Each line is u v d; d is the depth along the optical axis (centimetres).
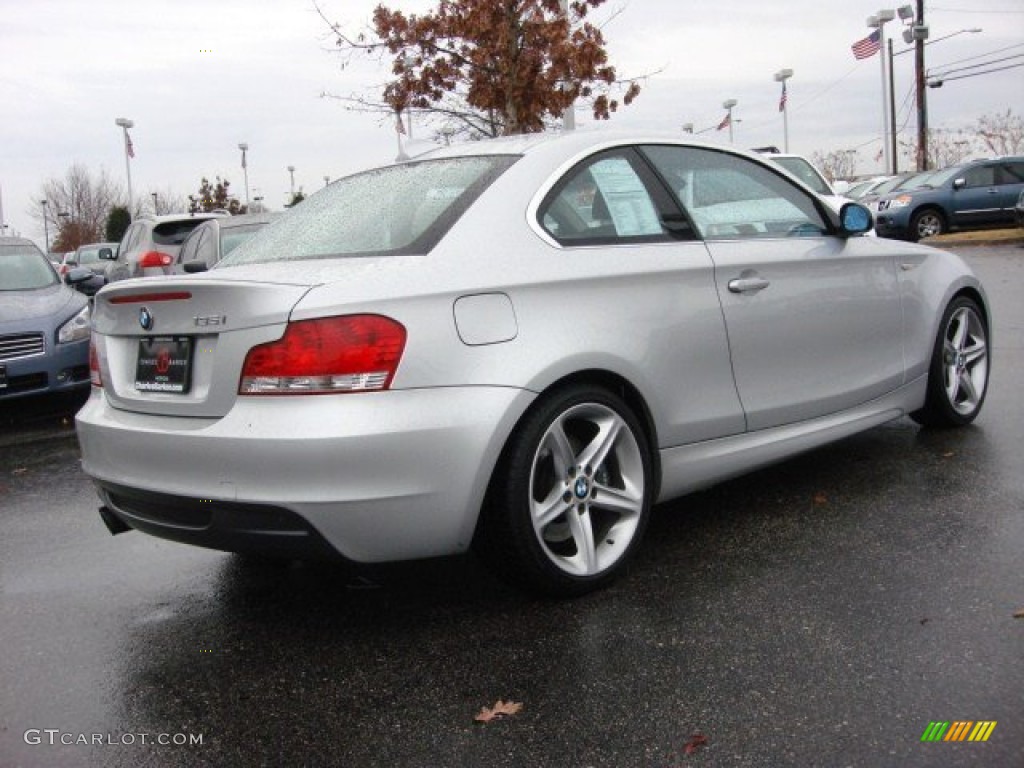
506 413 316
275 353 301
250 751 263
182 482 316
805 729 253
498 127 1592
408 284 312
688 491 390
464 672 298
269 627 344
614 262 360
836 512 418
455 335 313
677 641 308
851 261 457
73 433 752
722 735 253
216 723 279
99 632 350
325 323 299
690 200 406
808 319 429
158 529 336
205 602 373
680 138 420
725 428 394
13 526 497
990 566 347
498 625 329
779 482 469
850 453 509
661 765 242
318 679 302
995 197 2083
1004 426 539
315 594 373
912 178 2289
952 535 380
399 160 455
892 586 337
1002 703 258
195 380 324
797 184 462
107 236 5403
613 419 352
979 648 288
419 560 396
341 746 262
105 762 262
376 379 299
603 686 282
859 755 240
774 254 419
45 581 408
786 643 300
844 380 451
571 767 244
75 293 881
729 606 331
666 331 369
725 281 395
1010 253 1738
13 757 267
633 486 361
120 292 344
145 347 344
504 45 1454
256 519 303
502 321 324
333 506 296
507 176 360
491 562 337
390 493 300
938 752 239
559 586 338
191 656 325
